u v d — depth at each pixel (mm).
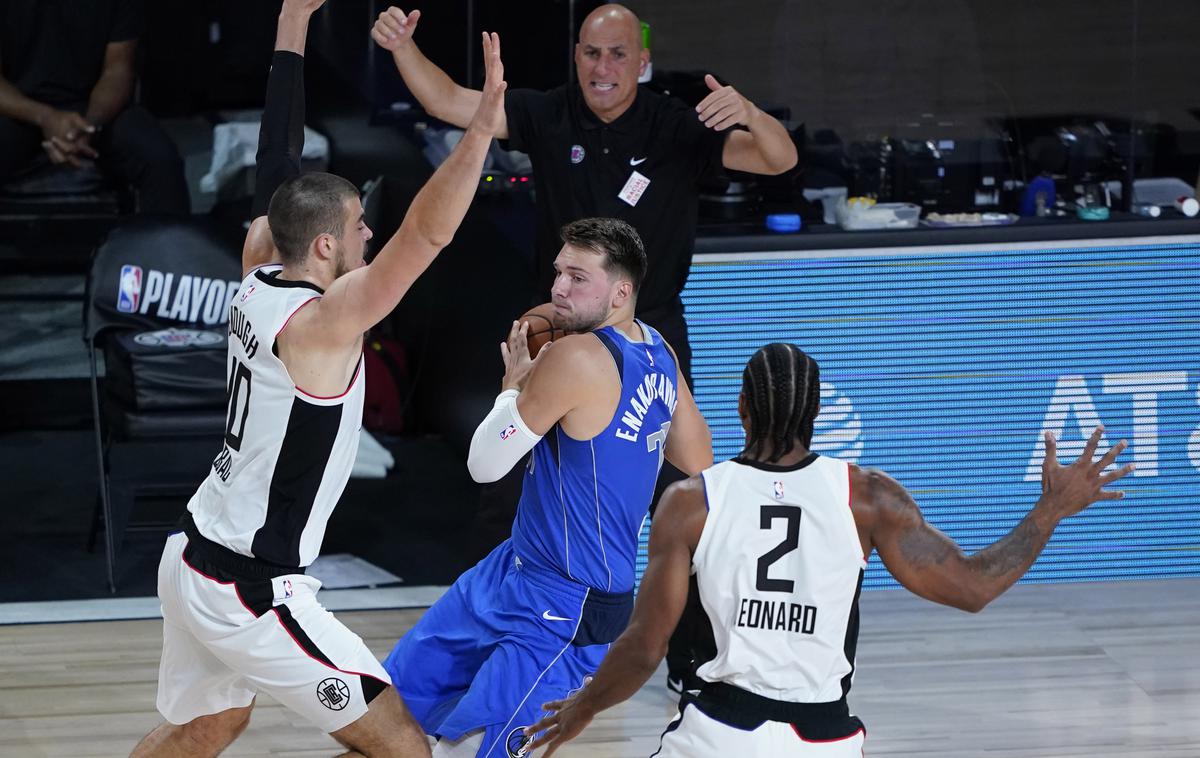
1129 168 12984
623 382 7609
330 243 7402
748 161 10586
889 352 12289
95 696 10422
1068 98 14453
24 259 15820
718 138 10641
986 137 13578
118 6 15359
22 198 15664
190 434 12422
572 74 15586
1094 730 10023
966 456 12531
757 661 6469
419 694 8078
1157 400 12594
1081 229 12219
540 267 11195
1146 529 12812
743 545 6520
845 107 14414
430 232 6598
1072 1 14227
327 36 15906
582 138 10750
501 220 13633
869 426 12391
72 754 9539
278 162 8305
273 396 7281
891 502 6582
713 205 12516
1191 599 12453
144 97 15742
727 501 6578
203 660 7742
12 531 13492
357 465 15070
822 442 12375
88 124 15625
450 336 15430
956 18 14156
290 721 10109
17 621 11648
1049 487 6625
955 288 12227
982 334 12344
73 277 15969
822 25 14250
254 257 8102
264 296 7309
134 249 13094
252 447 7363
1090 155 13117
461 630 8016
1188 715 10250
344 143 16031
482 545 11375
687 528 6582
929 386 12383
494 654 7781
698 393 12188
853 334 12227
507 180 14453
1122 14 14203
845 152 13570
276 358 7227
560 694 7699
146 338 12742
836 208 12672
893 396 12375
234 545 7398
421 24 16188
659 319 10961
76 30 15383
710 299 12047
